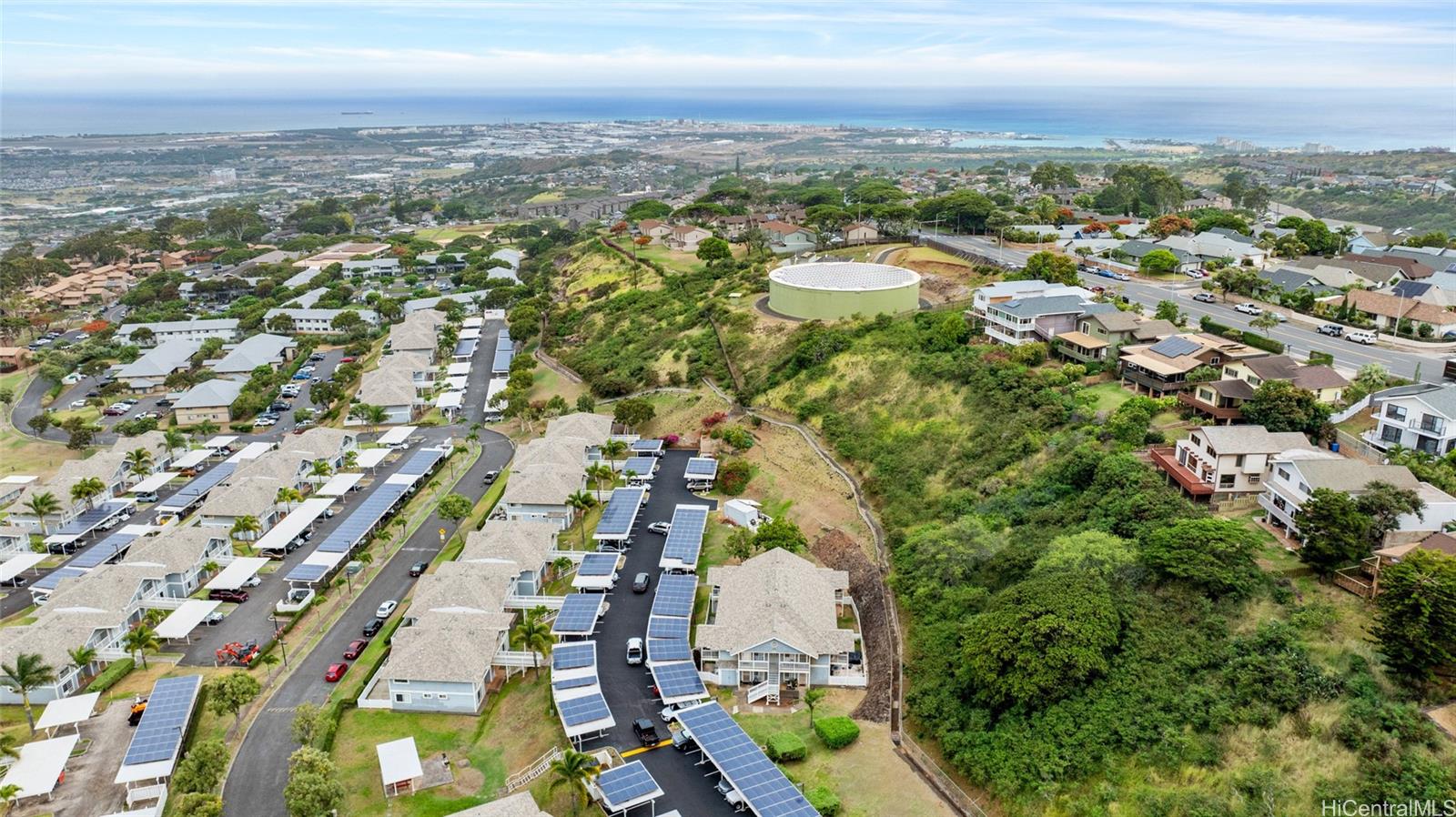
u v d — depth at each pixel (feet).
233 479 476.95
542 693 306.55
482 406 640.58
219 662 333.42
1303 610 258.78
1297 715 230.89
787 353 561.84
